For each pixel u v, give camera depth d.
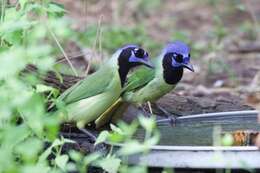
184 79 19.56
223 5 28.39
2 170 9.34
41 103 9.73
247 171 10.13
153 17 27.48
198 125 12.54
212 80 19.56
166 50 13.58
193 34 25.38
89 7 26.45
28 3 11.62
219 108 14.02
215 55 21.02
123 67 12.40
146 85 13.20
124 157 10.46
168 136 11.68
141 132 11.90
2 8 12.14
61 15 11.94
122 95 12.65
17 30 10.73
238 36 24.47
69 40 19.88
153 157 10.34
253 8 27.89
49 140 10.13
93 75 12.18
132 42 22.25
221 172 10.14
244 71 20.39
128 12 26.81
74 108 11.93
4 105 9.59
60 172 9.91
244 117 12.84
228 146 10.11
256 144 10.15
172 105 13.91
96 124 12.50
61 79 12.20
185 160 10.20
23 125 9.80
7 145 9.56
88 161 9.90
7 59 9.41
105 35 22.16
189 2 29.42
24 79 10.54
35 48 9.64
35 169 9.27
